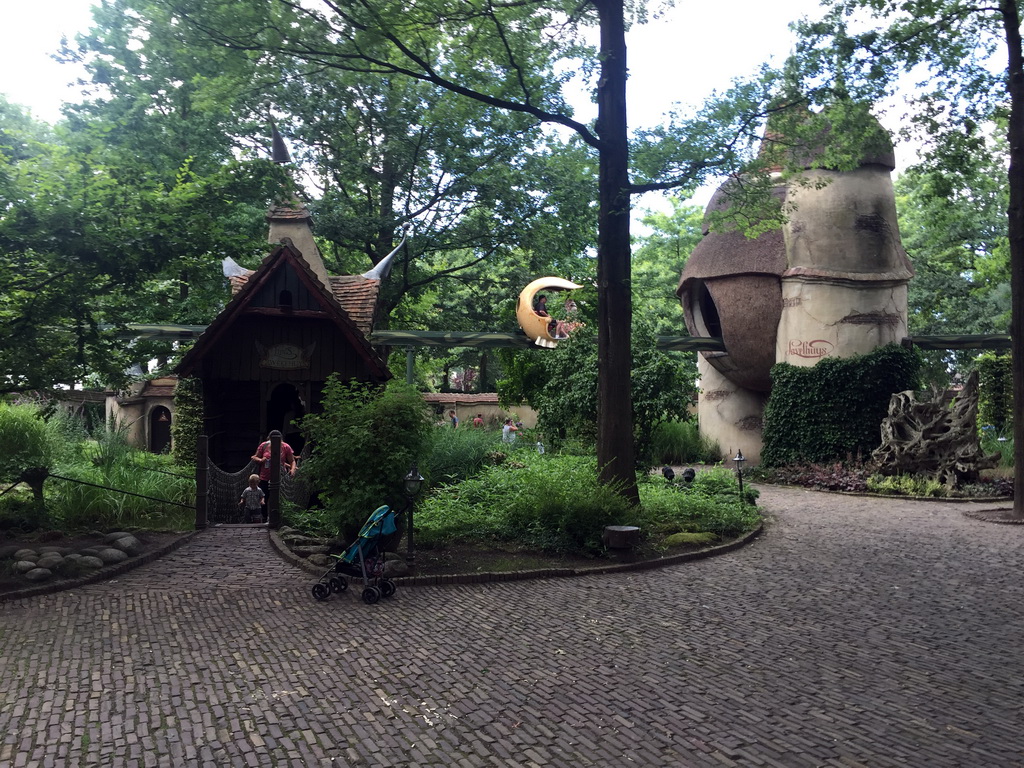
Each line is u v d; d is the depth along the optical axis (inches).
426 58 509.0
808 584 365.1
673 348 1045.8
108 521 463.5
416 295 1312.7
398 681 230.8
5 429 538.6
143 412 1266.0
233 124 999.6
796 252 970.7
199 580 354.9
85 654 252.4
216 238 442.3
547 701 215.3
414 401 398.3
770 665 246.1
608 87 506.9
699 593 346.3
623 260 508.7
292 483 571.8
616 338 505.7
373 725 199.0
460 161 1090.1
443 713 206.8
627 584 364.5
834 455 920.3
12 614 296.8
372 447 388.2
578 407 743.7
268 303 611.2
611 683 229.5
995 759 178.7
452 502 518.9
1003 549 460.8
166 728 196.5
